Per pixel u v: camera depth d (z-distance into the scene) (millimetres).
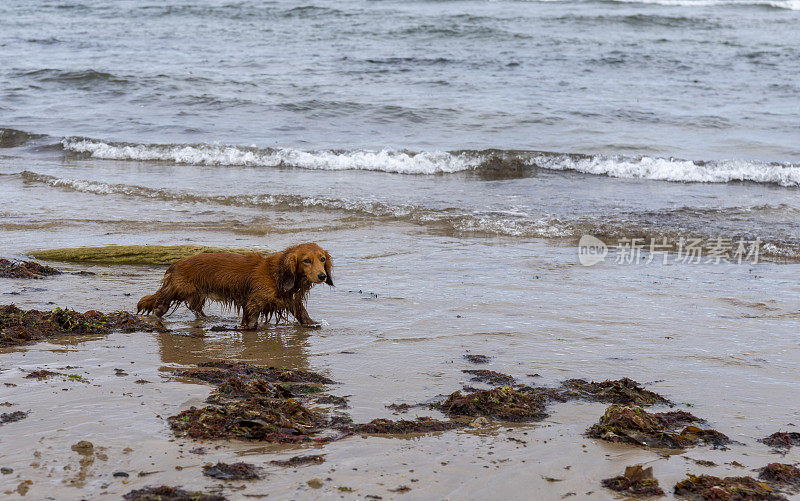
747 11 50688
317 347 7168
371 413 5484
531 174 18078
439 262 10719
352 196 15391
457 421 5371
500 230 12820
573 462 4719
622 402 5801
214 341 7344
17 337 7090
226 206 14688
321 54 34594
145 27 44750
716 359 6918
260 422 5008
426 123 22797
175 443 4777
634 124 22438
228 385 5773
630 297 9031
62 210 14023
